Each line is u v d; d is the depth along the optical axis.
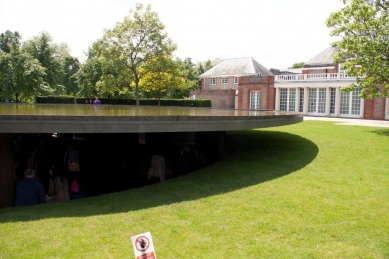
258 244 4.68
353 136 14.26
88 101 41.03
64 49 61.28
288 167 9.02
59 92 45.53
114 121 6.39
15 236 4.60
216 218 5.46
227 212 5.73
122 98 43.50
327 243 4.80
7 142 7.16
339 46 17.17
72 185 7.63
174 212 5.66
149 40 29.48
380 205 6.29
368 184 7.62
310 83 35.03
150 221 5.27
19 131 5.91
